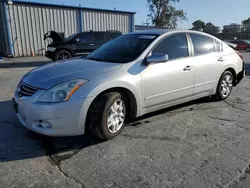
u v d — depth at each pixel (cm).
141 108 369
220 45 513
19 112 325
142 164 280
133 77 348
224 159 291
